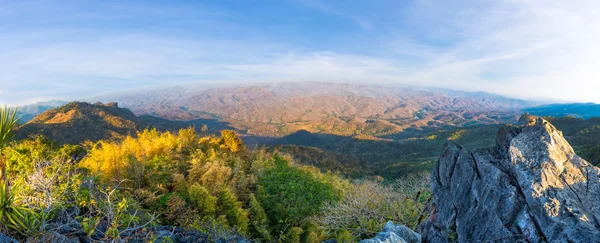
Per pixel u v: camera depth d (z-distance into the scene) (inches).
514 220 238.7
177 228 272.2
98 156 676.1
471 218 275.9
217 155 1055.6
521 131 289.3
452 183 321.7
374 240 249.3
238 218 667.4
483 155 302.2
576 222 206.5
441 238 307.9
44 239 204.5
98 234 231.3
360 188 789.2
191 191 610.2
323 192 860.0
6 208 211.9
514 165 261.7
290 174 929.5
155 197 556.4
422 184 637.9
